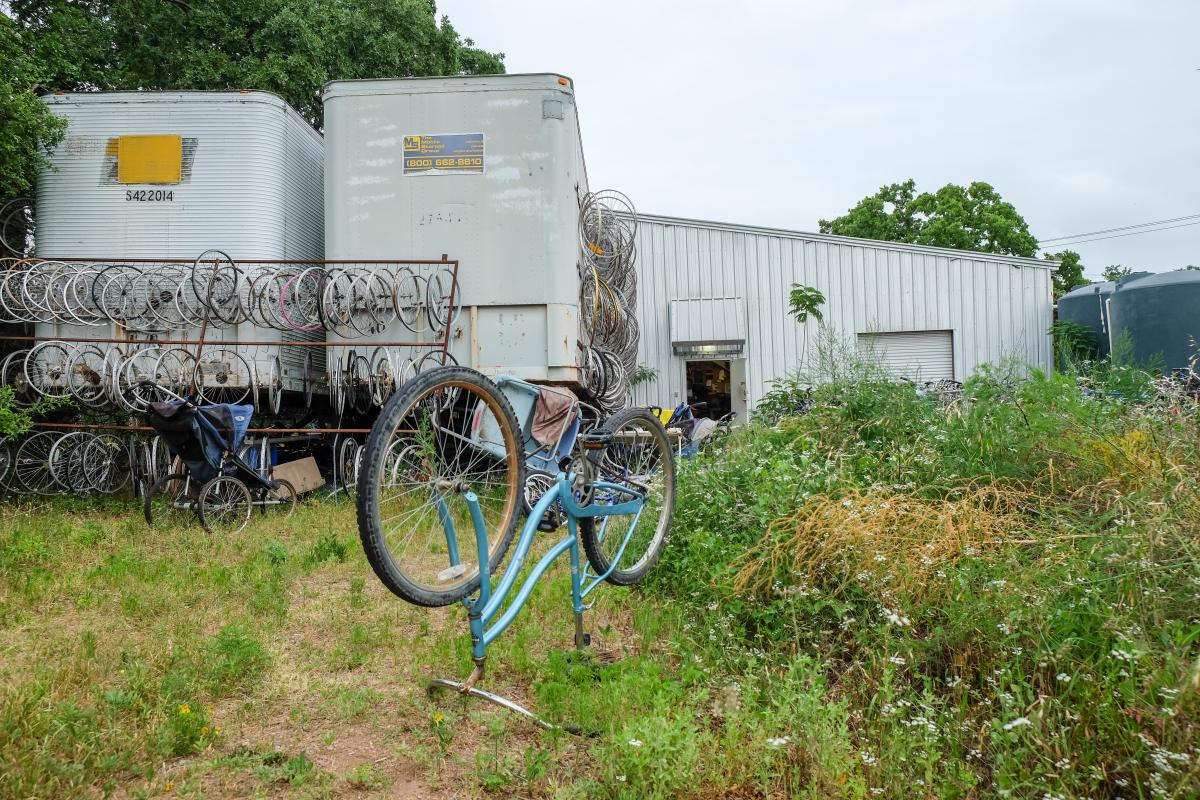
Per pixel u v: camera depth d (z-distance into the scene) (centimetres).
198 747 296
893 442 623
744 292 1653
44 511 773
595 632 437
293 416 1030
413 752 299
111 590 509
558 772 291
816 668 351
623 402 1152
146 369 817
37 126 797
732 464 595
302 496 859
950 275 1628
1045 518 445
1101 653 316
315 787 273
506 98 840
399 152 843
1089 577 349
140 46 1360
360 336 837
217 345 804
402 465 356
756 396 1631
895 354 1633
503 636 419
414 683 366
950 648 356
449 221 838
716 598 442
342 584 531
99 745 286
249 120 845
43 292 809
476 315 833
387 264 827
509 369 830
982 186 3086
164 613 458
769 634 403
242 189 840
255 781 277
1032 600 347
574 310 841
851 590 406
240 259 835
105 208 840
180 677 338
